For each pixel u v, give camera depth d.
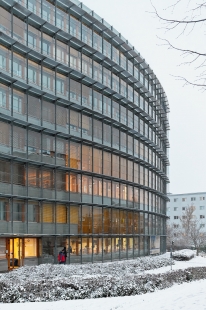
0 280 15.77
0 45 29.28
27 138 30.52
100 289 16.05
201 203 117.62
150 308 11.65
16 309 12.42
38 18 31.69
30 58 31.69
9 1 29.80
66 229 33.47
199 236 81.62
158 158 54.41
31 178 30.84
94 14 39.53
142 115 46.94
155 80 53.84
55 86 33.56
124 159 42.34
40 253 31.17
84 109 35.91
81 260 34.41
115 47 42.56
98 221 37.16
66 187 33.81
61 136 33.75
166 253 53.62
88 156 36.47
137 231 44.47
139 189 45.56
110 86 40.69
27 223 29.78
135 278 17.92
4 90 29.23
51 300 14.92
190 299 13.09
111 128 40.00
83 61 37.09
